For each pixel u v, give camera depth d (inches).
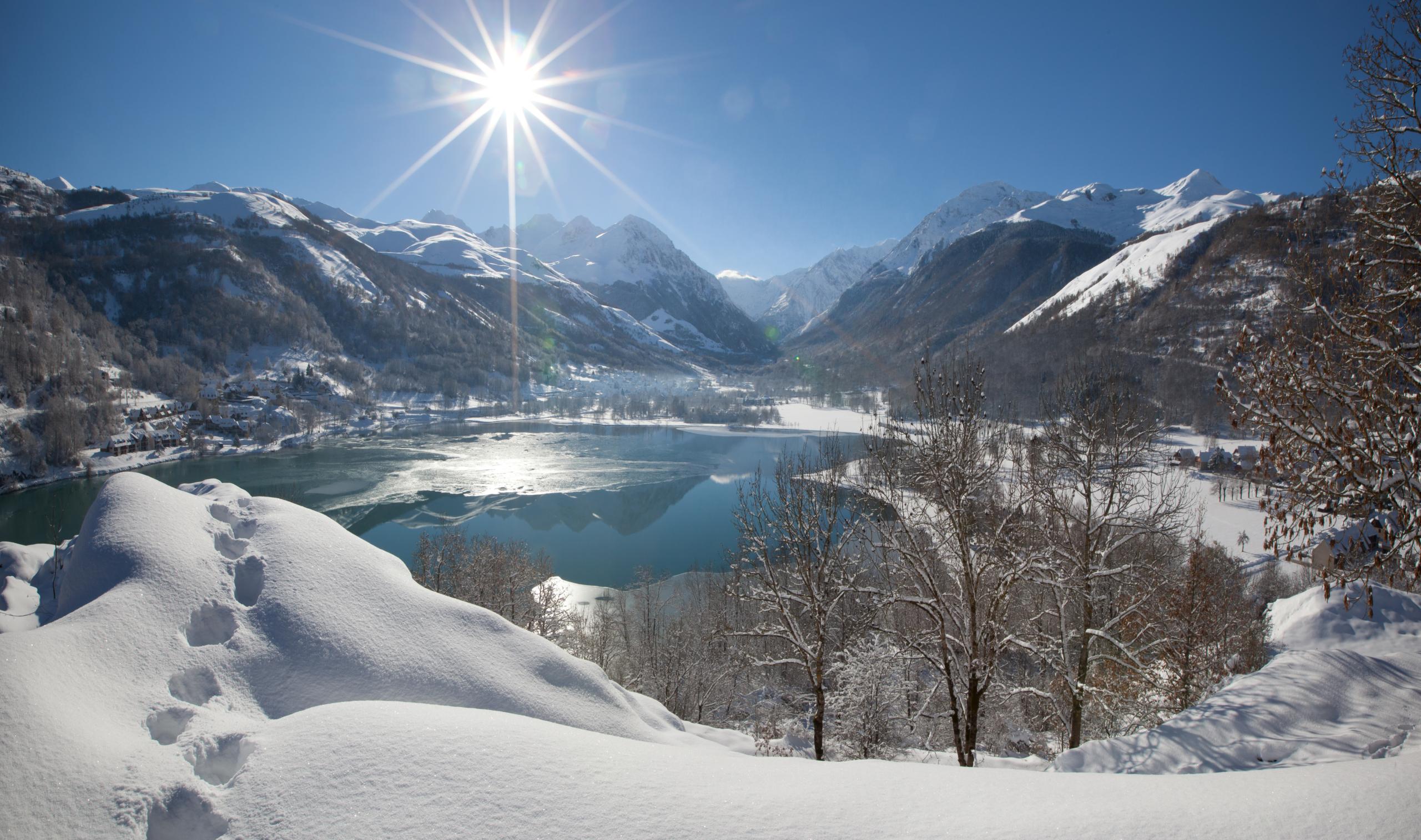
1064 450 591.5
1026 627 645.3
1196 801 189.3
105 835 185.2
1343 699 353.1
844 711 658.2
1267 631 625.6
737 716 1026.1
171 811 194.4
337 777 201.5
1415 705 342.0
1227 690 380.8
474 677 349.1
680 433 5044.3
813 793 199.9
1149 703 583.5
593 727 361.4
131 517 363.3
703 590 1552.7
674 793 199.2
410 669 336.8
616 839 176.9
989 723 794.8
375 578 386.3
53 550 411.2
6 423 2997.0
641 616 1423.5
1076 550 588.4
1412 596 600.7
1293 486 314.8
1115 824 176.7
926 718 710.5
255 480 3034.0
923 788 203.5
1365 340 315.9
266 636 325.4
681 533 2213.3
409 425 5413.4
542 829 181.3
